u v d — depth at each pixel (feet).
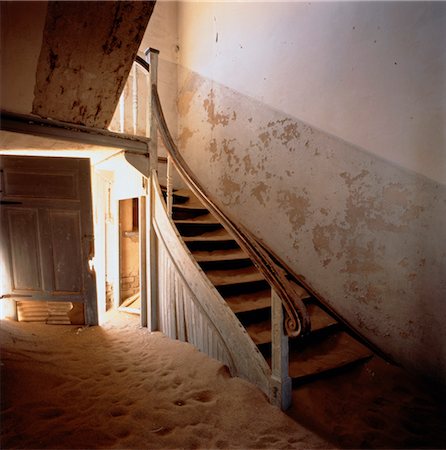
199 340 10.11
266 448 6.35
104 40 8.04
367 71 9.98
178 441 6.44
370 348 9.77
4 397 7.23
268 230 13.48
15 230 12.57
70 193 12.68
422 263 8.80
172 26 19.72
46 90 8.98
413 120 8.89
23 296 12.82
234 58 15.37
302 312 6.86
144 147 12.60
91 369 9.35
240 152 14.96
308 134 11.84
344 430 6.91
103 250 16.20
